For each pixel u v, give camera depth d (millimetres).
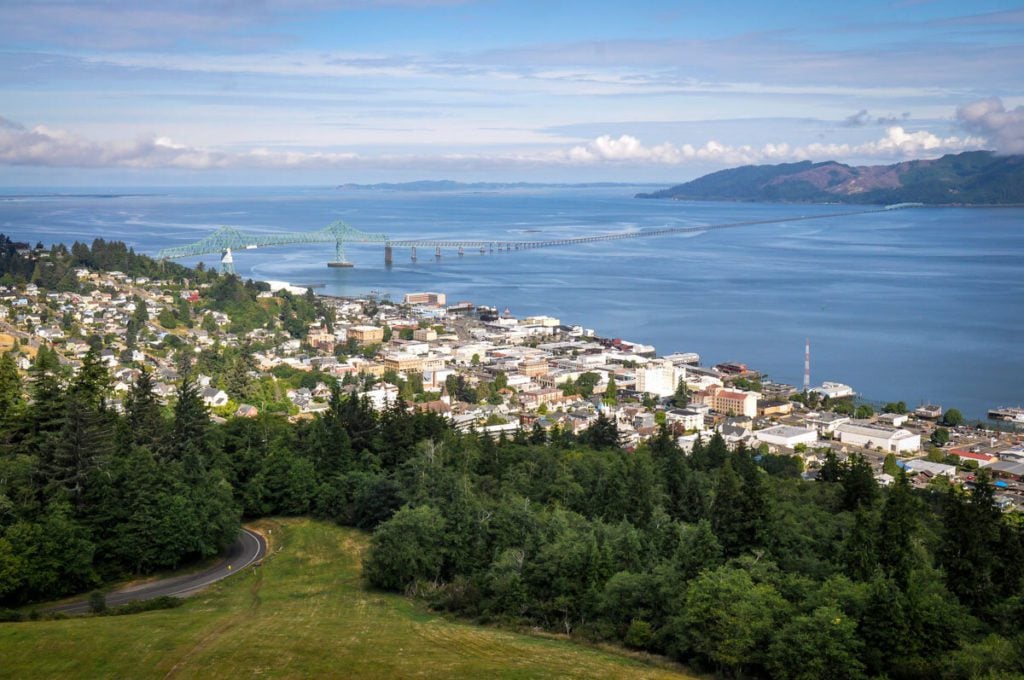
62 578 122562
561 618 111375
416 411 195875
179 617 108375
